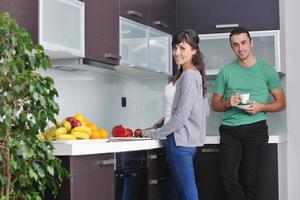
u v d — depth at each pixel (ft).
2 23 7.91
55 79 12.88
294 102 17.40
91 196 10.03
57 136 10.57
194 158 15.39
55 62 11.92
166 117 12.35
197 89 11.60
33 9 10.03
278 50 16.16
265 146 14.16
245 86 14.43
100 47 12.17
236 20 16.34
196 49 12.12
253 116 14.07
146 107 17.44
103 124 15.07
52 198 9.55
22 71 7.93
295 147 17.37
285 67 17.28
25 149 8.20
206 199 15.31
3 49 7.98
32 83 7.98
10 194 8.59
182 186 11.87
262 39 16.28
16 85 7.93
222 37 16.40
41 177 8.66
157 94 17.35
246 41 14.12
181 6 16.67
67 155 9.46
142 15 14.21
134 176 11.82
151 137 12.32
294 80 17.43
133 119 16.93
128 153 11.55
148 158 12.51
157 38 15.29
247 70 14.47
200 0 16.53
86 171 9.89
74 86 13.66
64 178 9.47
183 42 11.96
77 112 13.76
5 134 8.13
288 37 17.56
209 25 16.47
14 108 8.23
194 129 11.79
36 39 10.00
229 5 16.38
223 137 14.26
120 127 13.58
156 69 15.24
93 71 14.55
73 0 11.07
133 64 13.78
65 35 10.82
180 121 11.55
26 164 8.38
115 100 15.80
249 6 16.28
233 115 14.16
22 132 8.37
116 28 12.87
